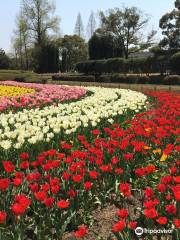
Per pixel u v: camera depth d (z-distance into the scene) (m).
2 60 91.44
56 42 90.12
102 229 6.93
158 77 46.94
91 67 65.56
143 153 9.62
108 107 15.70
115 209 7.68
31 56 92.62
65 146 9.33
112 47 77.00
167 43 60.53
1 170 9.31
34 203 7.00
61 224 6.55
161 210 6.85
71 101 20.34
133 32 78.19
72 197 6.91
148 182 8.66
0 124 12.57
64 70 92.19
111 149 8.87
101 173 8.33
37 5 89.12
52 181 6.90
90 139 11.90
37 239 6.27
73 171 7.63
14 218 6.29
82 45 93.75
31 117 13.47
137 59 60.34
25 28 89.62
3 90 24.08
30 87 28.78
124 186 6.63
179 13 59.59
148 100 22.98
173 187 6.48
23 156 8.19
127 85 41.91
